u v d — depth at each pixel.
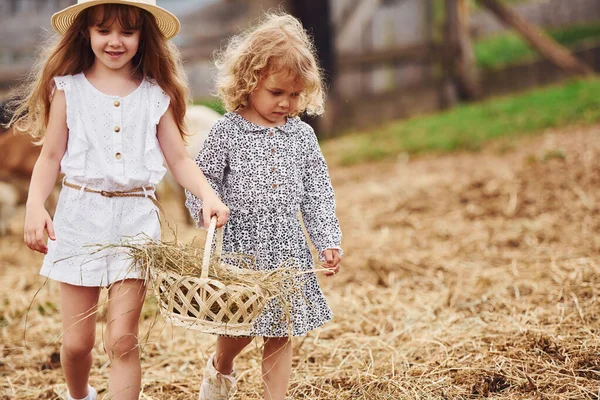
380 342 4.71
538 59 15.62
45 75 3.54
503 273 5.98
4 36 12.18
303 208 3.79
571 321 4.64
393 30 14.66
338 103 14.21
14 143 8.31
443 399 3.85
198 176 3.59
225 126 3.69
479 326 4.78
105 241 3.51
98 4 3.46
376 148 12.52
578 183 8.17
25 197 8.50
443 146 12.02
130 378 3.44
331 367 4.44
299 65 3.53
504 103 14.02
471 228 7.43
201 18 13.62
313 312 3.65
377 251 6.95
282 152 3.69
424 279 6.09
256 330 3.52
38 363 4.93
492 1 14.99
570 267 5.82
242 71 3.62
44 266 3.56
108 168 3.50
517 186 8.41
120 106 3.54
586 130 11.19
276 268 3.60
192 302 3.19
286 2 13.72
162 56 3.64
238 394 4.13
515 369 4.05
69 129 3.50
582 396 3.67
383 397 3.92
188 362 4.71
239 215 3.65
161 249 3.37
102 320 5.47
